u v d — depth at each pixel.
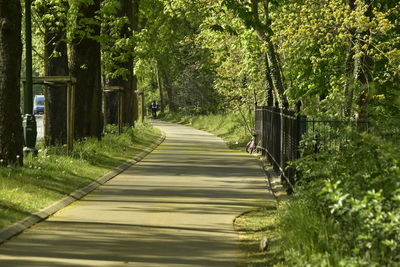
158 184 25.84
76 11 35.16
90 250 13.64
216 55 56.22
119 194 22.75
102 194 22.70
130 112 60.22
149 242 14.66
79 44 37.31
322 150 17.98
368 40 28.19
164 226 16.67
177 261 12.88
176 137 62.31
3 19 24.03
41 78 30.62
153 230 16.11
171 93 114.56
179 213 18.81
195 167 33.41
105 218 17.69
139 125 62.78
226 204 20.83
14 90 24.36
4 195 19.03
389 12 28.34
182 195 22.75
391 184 11.53
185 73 95.69
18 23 24.30
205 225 16.95
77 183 23.86
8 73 24.17
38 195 20.23
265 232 15.98
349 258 10.84
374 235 10.73
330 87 32.38
